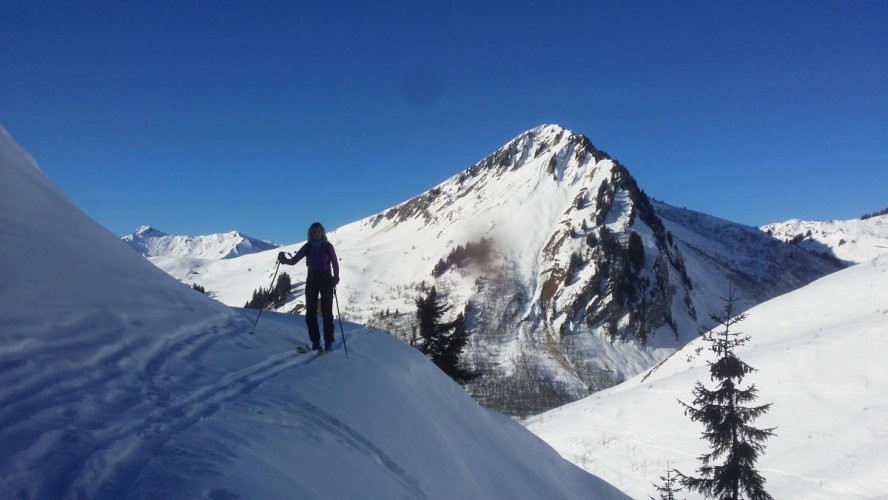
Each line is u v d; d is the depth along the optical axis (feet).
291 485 13.11
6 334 15.83
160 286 25.98
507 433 40.34
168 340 21.45
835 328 102.47
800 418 81.82
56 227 23.06
